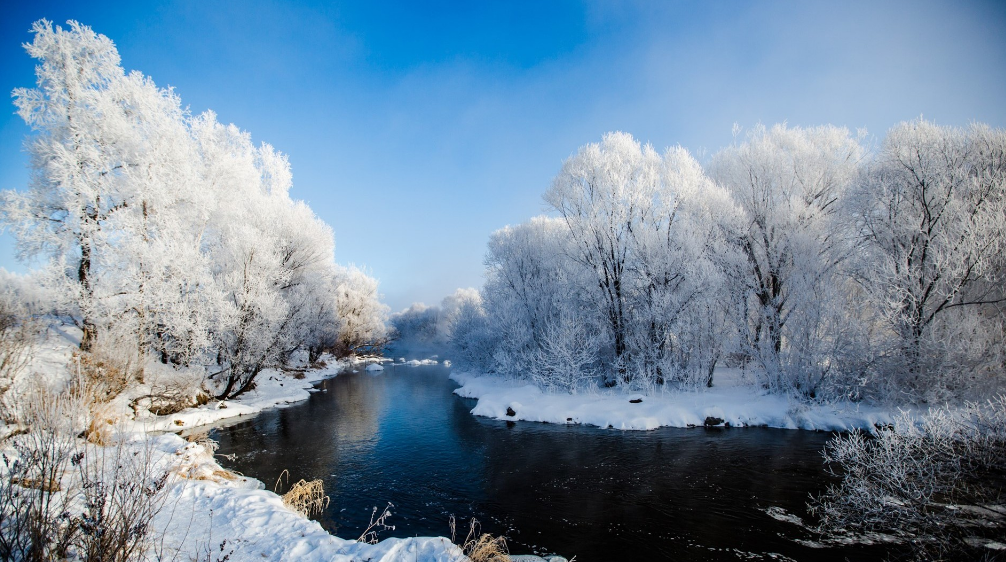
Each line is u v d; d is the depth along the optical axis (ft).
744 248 68.95
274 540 18.97
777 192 69.05
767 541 27.07
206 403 66.95
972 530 24.00
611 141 77.71
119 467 15.79
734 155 78.79
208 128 80.38
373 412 71.20
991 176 52.44
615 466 42.52
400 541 19.84
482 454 47.32
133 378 48.21
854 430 50.31
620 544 27.35
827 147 72.64
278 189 96.02
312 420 64.80
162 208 63.72
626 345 74.54
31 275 52.19
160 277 58.65
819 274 60.03
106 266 56.80
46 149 56.65
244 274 69.82
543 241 99.35
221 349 68.18
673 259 68.59
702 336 67.36
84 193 56.29
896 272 53.62
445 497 35.42
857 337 54.85
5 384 26.27
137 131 63.98
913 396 51.80
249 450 48.80
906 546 25.52
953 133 56.75
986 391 48.65
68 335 59.00
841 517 29.58
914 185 55.06
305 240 92.89
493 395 77.61
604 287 77.20
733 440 50.39
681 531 28.84
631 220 74.79
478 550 20.45
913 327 52.80
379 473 41.16
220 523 20.34
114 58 62.75
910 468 28.78
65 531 13.52
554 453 47.39
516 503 34.04
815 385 58.59
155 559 15.24
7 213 54.24
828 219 64.44
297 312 92.89
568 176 79.61
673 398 66.08
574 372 73.61
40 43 57.00
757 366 66.49
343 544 19.16
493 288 104.78
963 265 50.03
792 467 40.32
